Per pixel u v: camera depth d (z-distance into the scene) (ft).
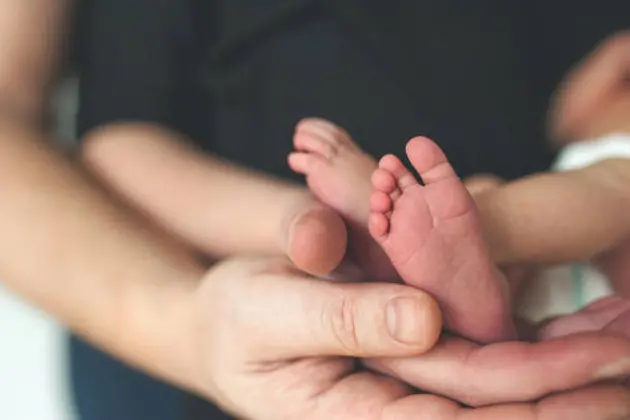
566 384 1.24
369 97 2.13
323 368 1.37
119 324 1.74
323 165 1.45
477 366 1.28
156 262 1.86
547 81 2.33
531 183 1.58
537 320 1.63
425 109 2.13
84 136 2.24
